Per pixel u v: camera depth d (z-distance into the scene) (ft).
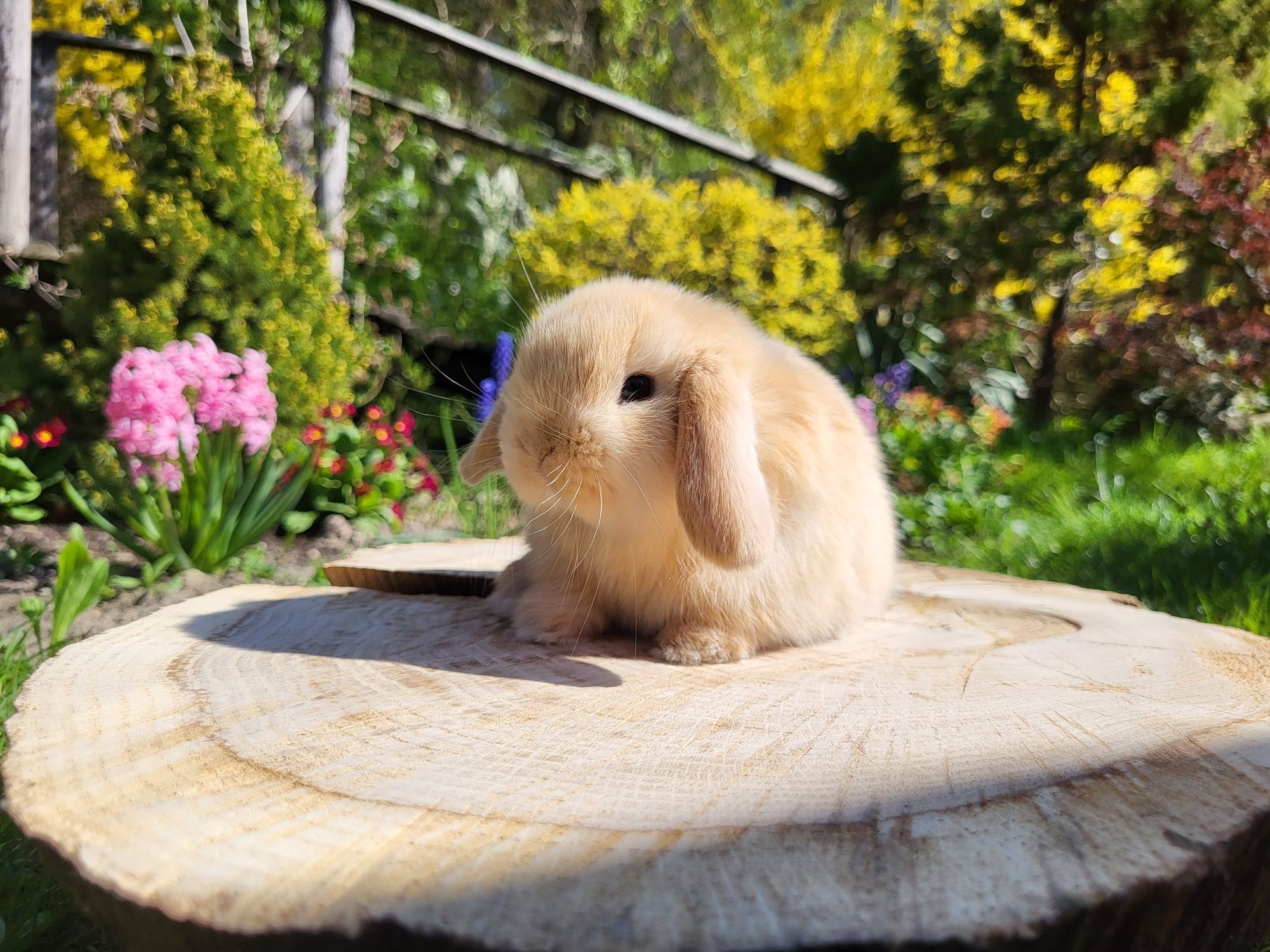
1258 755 0.87
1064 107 5.92
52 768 0.82
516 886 0.62
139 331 3.16
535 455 1.15
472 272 5.98
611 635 1.34
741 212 4.96
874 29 8.53
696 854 0.67
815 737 0.91
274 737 0.89
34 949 1.17
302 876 0.64
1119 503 3.63
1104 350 5.81
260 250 3.41
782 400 1.28
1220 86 5.29
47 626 2.33
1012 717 0.98
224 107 3.42
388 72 6.40
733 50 8.61
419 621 1.39
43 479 3.35
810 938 0.57
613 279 1.37
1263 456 4.30
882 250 6.46
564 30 8.20
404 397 4.60
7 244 3.90
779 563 1.24
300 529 3.29
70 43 4.54
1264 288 4.70
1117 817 0.73
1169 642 1.38
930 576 2.09
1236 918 0.75
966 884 0.63
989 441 4.68
